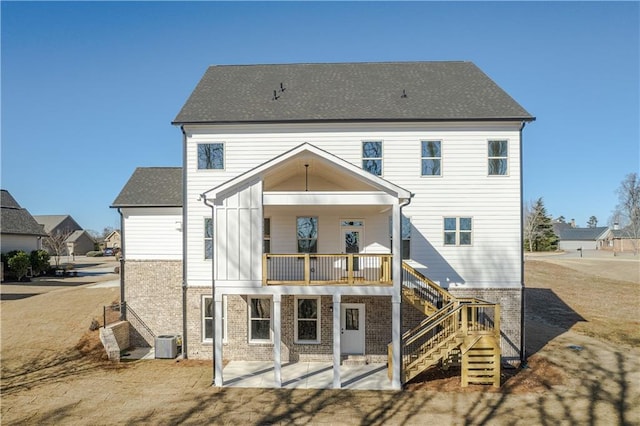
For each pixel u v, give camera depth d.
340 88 19.16
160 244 18.11
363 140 16.88
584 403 12.50
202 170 17.00
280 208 16.19
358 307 16.81
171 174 20.34
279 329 14.10
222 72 21.05
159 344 16.75
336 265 16.98
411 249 16.62
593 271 40.22
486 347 13.98
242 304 16.84
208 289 17.00
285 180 17.27
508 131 16.64
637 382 14.07
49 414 11.77
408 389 13.76
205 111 17.55
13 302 24.64
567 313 24.86
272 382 14.34
